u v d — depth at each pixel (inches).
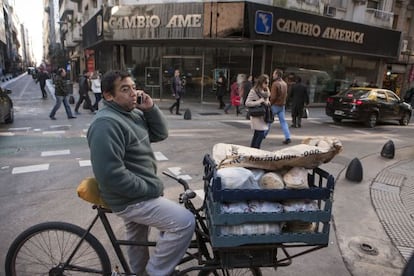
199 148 318.0
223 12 605.0
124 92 91.2
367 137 431.2
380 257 142.1
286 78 661.9
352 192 217.9
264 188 91.4
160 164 263.6
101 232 153.3
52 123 442.3
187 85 747.4
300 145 98.0
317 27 689.0
